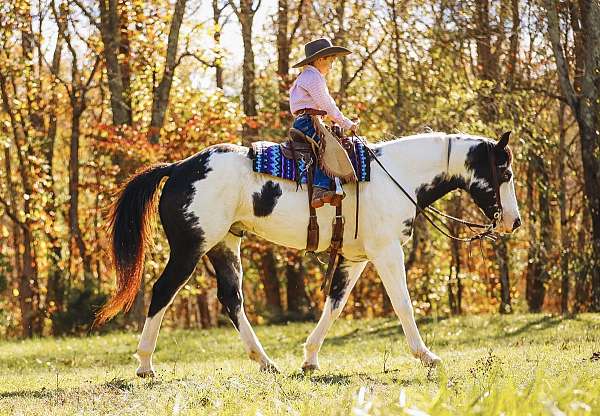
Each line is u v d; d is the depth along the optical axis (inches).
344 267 381.7
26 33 1008.2
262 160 361.7
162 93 864.9
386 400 267.1
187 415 266.5
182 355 627.8
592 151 765.3
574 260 844.0
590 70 754.8
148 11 927.0
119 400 301.4
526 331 625.9
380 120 965.8
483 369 334.0
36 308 1139.3
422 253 1090.7
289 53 1056.8
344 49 366.9
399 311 365.7
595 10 746.8
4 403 314.5
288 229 363.3
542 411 227.6
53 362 594.2
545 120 921.5
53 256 1088.2
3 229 1131.9
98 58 1015.0
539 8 796.6
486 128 808.3
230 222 363.6
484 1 849.5
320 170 358.9
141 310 856.9
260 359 373.1
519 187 973.8
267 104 1073.5
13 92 1101.1
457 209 935.0
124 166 888.3
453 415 228.7
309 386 308.7
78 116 1047.0
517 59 896.9
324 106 360.5
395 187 369.4
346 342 653.9
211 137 896.9
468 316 773.9
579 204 1104.8
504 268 1015.6
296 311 938.1
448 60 863.1
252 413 253.9
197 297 1344.7
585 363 345.1
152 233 370.9
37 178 1026.1
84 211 1221.7
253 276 1348.4
